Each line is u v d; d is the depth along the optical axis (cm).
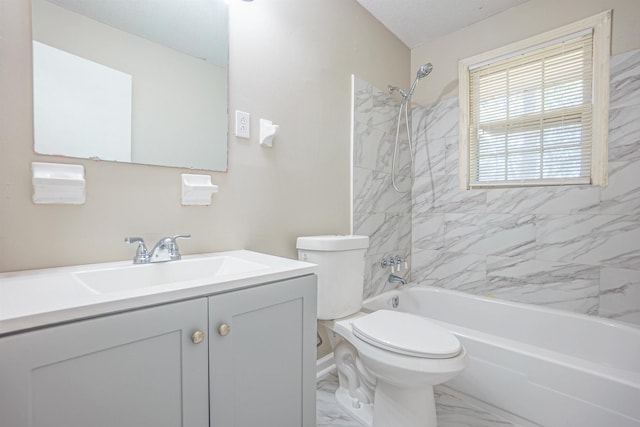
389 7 196
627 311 159
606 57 165
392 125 222
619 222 162
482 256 209
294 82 152
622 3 161
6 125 79
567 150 181
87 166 91
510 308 184
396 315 138
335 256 142
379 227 210
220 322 72
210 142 119
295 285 90
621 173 162
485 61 209
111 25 96
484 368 142
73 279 77
